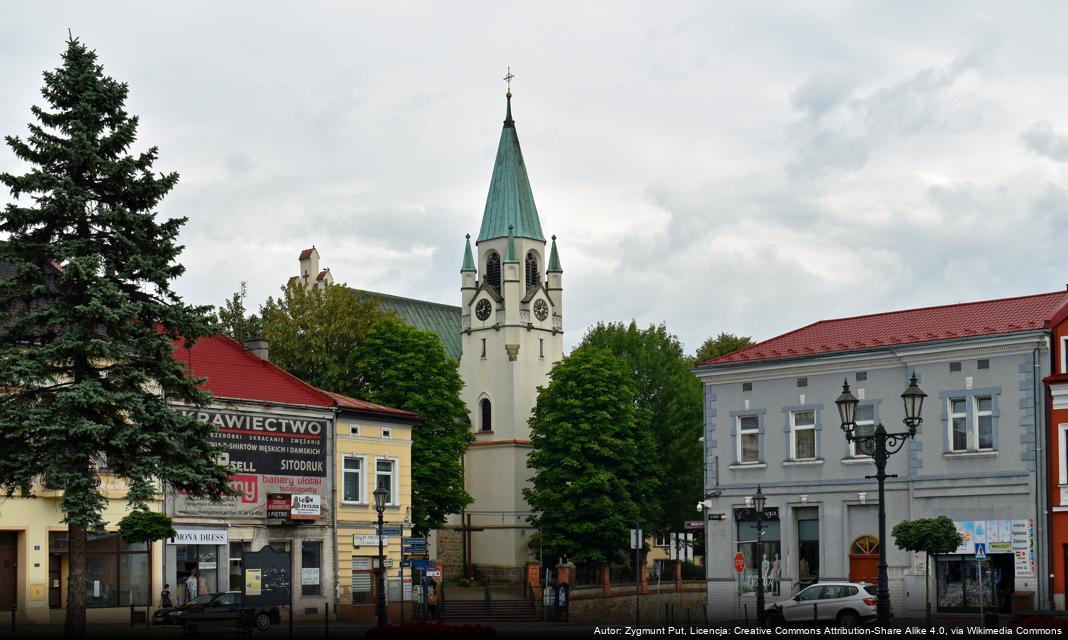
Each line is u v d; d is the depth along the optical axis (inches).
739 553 2640.3
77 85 1942.7
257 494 2664.9
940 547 2229.3
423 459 3535.9
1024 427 2363.4
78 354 1893.5
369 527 2874.0
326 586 2760.8
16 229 1924.2
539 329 5270.7
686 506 4242.1
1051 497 2326.5
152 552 2464.3
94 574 2375.7
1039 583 2315.5
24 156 1934.1
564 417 3769.7
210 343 2829.7
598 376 3784.5
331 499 2800.2
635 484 3779.5
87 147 1905.8
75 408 1878.7
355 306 3949.3
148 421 1918.1
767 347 2751.0
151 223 1968.5
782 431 2642.7
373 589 2866.6
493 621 3019.2
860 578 2522.1
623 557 3966.5
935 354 2464.3
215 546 2583.7
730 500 2696.9
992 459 2394.2
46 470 1875.0
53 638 1894.7
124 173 1947.6
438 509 3609.7
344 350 3858.3
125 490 2437.3
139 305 1937.7
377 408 2933.1
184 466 1946.4
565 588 3085.6
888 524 2503.7
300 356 3784.5
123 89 1968.5
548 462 3794.3
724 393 2733.8
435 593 2942.9
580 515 3671.3
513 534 4872.0
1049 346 2357.3
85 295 1916.8
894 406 2517.2
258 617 2406.5
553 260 5472.4
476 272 5403.5
